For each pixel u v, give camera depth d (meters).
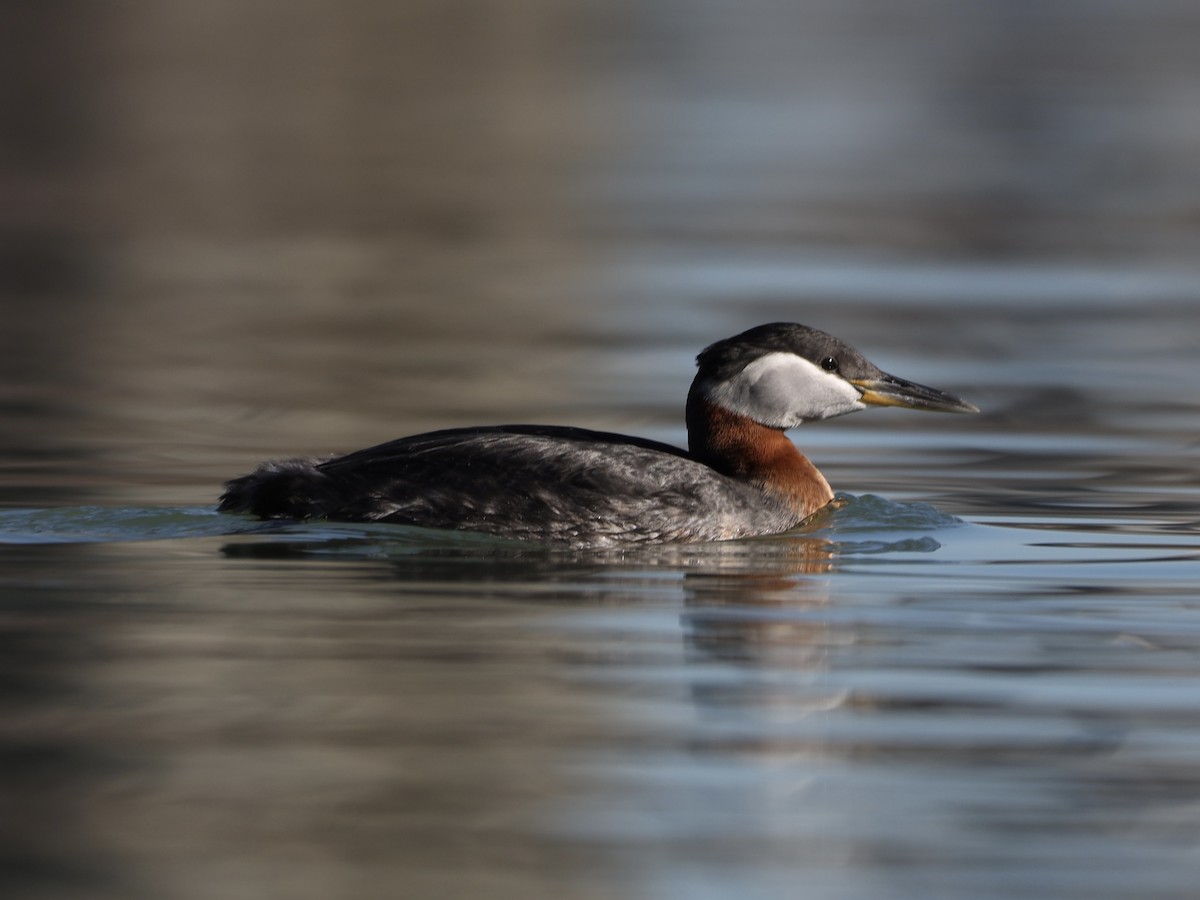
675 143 46.03
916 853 8.32
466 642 11.28
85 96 50.06
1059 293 28.55
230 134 45.53
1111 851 8.33
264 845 8.34
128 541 13.75
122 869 8.12
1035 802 8.85
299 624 11.59
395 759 9.36
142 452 17.86
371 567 13.17
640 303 27.45
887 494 16.56
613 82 57.00
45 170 39.94
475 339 24.75
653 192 38.97
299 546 13.73
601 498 14.17
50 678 10.47
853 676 10.75
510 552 13.85
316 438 18.73
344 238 33.47
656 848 8.39
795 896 7.90
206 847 8.33
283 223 34.84
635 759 9.38
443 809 8.76
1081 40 69.25
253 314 26.53
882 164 43.16
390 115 49.50
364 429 19.22
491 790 8.95
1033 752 9.49
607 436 14.92
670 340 24.73
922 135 47.75
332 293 28.28
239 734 9.64
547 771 9.19
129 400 20.55
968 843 8.43
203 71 55.31
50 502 15.41
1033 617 12.09
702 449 15.48
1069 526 15.13
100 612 11.80
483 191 38.84
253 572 12.91
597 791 8.98
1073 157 44.12
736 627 11.77
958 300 27.86
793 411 15.27
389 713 9.97
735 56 63.84
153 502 15.45
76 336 24.52
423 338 24.78
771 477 15.21
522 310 26.98
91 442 18.27
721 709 10.11
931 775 9.20
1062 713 10.08
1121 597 12.63
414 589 12.55
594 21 72.88
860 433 19.62
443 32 66.50
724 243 32.97
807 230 34.44
